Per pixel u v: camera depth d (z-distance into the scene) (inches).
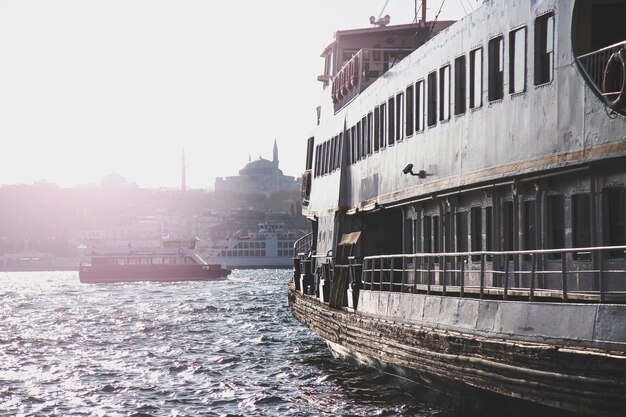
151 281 5748.0
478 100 805.9
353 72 1267.2
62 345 1782.7
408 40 1365.7
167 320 2397.9
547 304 608.4
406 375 887.7
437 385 800.9
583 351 554.6
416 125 964.0
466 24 833.5
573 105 649.6
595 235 645.9
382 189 1079.6
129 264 5836.6
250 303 3132.4
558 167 666.2
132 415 1024.2
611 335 550.3
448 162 869.2
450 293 877.8
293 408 1015.6
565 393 566.3
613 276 627.5
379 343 894.4
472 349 676.7
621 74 582.9
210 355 1558.8
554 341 598.2
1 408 1080.2
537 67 701.3
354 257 1060.5
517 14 732.0
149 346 1739.7
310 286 1401.3
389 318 898.7
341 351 1218.6
